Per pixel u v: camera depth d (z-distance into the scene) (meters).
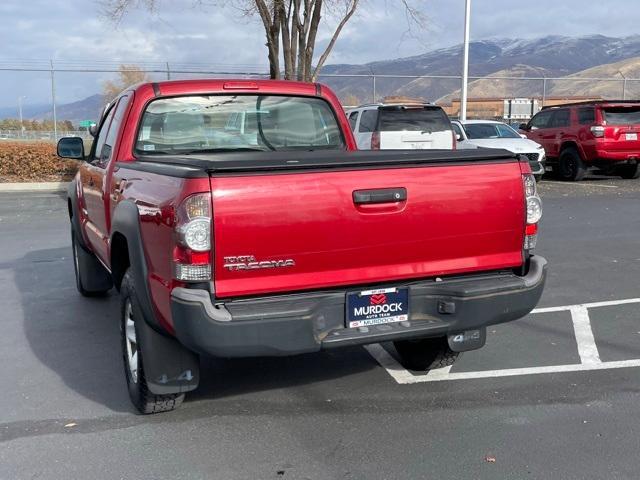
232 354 3.41
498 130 17.59
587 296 6.85
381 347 5.47
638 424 3.93
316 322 3.54
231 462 3.56
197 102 5.08
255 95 5.23
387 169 3.65
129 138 4.91
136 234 3.87
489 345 5.44
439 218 3.79
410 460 3.54
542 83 31.62
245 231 3.38
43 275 8.30
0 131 25.45
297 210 3.46
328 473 3.42
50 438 3.87
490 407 4.22
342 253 3.61
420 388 4.57
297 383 4.71
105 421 4.10
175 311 3.39
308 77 16.78
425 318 3.85
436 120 13.32
